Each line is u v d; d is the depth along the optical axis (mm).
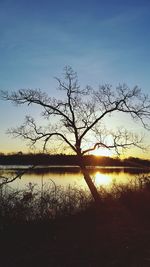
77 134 31453
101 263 12422
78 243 15578
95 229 18047
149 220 19625
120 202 23656
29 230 18375
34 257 14008
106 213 21734
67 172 56531
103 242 15305
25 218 20031
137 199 23219
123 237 15852
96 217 21047
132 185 26797
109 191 26938
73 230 18328
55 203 22281
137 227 17953
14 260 13836
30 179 38938
